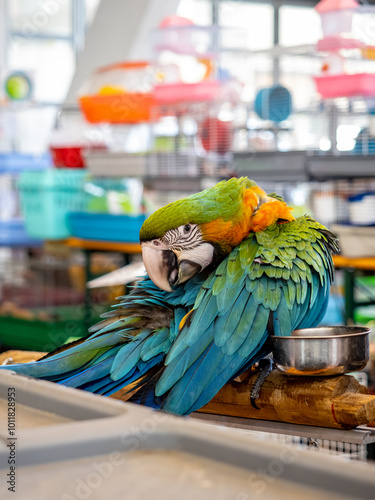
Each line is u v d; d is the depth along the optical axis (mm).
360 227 2596
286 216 1273
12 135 4430
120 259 3773
